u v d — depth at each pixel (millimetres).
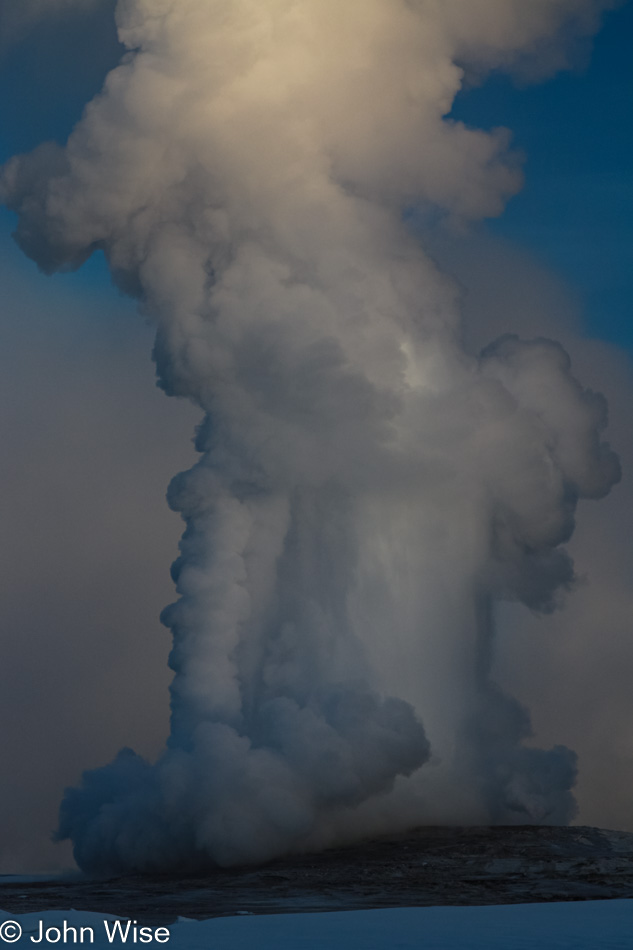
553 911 106562
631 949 86188
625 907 108625
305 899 119938
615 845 146625
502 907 109438
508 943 88438
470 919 101438
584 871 133250
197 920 103625
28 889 141000
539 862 137375
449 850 146625
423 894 121750
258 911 111500
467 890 123562
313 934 93875
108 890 136250
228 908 114438
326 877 135500
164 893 130625
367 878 133250
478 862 139125
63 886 144375
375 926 97812
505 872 133875
